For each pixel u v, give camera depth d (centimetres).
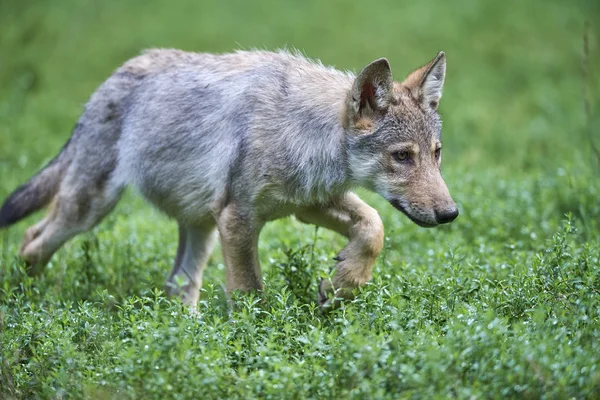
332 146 1016
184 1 2706
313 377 775
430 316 905
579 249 1080
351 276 1008
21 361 904
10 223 1260
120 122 1168
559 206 1347
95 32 2509
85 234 1266
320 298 1009
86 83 2248
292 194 1029
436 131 1012
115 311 1094
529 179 1499
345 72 1112
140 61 1186
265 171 1017
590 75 2300
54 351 856
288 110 1027
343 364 766
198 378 766
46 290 1120
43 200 1241
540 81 2302
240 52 1138
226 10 2641
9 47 2328
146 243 1280
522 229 1216
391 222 1309
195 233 1162
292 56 1109
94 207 1198
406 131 991
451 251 1038
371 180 1007
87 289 1145
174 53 1181
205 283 1155
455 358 754
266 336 888
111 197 1193
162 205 1162
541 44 2509
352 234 1033
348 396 746
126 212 1491
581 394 728
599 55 2445
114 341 875
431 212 973
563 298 915
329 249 1182
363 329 836
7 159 1694
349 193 1050
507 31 2573
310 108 1023
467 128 2012
